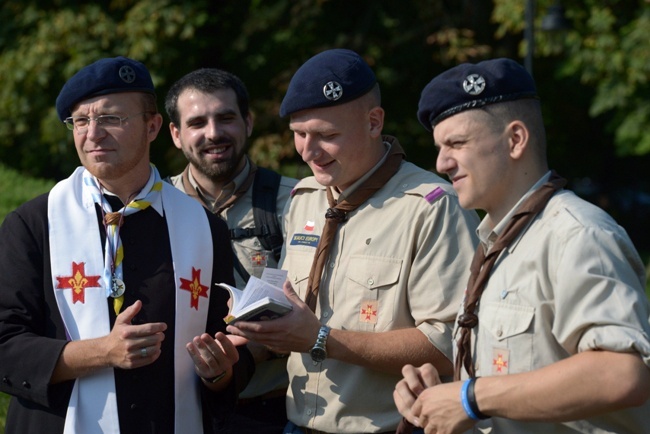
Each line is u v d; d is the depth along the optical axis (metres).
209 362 4.44
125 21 20.66
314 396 4.70
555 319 3.47
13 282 4.41
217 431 5.42
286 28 21.47
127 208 4.56
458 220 4.62
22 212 4.57
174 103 5.86
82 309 4.41
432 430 3.64
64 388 4.36
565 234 3.50
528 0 15.57
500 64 3.72
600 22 19.47
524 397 3.41
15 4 21.95
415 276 4.58
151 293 4.49
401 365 4.48
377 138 4.82
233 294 4.46
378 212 4.73
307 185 5.14
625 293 3.36
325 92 4.59
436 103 3.77
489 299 3.71
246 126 5.90
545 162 3.78
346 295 4.68
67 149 21.80
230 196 5.77
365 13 21.55
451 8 22.50
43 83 20.92
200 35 21.48
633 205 34.72
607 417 3.55
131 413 4.36
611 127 20.97
